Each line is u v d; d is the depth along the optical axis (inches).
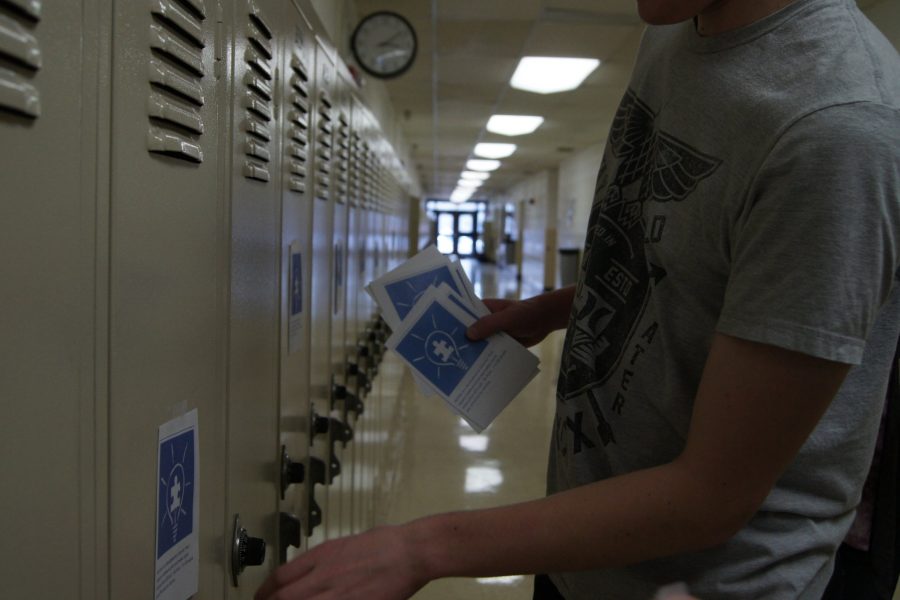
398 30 152.4
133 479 23.0
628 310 32.2
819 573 30.0
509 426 185.8
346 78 82.5
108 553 21.3
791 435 23.0
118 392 21.7
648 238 30.6
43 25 16.7
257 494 40.3
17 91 15.4
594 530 24.3
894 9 131.8
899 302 28.1
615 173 35.4
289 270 48.7
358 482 100.0
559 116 293.6
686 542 24.4
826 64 24.5
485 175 631.2
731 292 24.4
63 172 18.1
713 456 23.6
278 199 44.6
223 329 32.8
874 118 22.5
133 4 22.0
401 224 242.2
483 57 200.7
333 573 24.1
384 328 147.8
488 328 42.0
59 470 18.3
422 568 24.7
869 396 28.1
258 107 38.2
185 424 27.8
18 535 16.3
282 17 45.1
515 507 25.3
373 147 126.1
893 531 32.8
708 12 29.0
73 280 18.7
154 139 23.8
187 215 27.5
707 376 24.6
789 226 22.6
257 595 25.4
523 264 669.3
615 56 194.9
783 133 23.8
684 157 29.0
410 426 184.4
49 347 17.6
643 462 30.7
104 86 20.2
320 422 60.5
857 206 21.9
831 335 21.9
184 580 28.1
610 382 32.4
